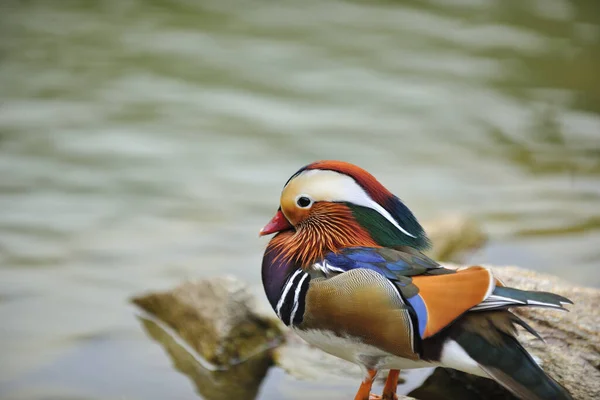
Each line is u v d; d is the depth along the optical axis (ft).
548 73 60.49
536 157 49.21
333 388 25.86
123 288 35.04
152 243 39.29
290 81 59.00
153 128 51.98
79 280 35.86
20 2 72.33
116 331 31.30
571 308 23.93
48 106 54.29
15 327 31.76
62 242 39.29
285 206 21.71
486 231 39.86
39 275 36.27
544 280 25.25
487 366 18.45
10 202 43.16
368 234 21.16
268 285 21.67
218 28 67.87
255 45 64.69
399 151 49.70
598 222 40.88
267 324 28.73
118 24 68.08
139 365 28.73
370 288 19.29
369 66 61.52
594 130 52.60
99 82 57.93
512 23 70.08
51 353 29.71
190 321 29.91
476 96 56.95
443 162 48.49
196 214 42.16
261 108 54.95
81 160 47.70
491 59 63.00
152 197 43.91
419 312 18.74
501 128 52.95
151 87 57.52
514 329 19.15
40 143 49.60
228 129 52.06
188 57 62.18
